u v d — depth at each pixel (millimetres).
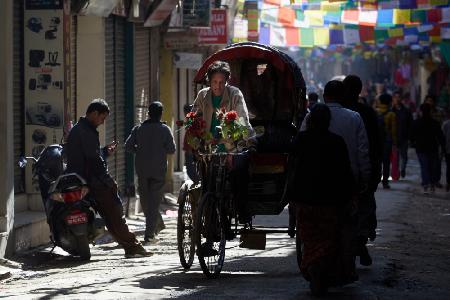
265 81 27609
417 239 32031
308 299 19266
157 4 41562
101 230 27422
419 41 82562
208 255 21984
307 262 19609
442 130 51625
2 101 27359
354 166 21344
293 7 58125
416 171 64375
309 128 19891
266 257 26156
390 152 51812
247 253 27125
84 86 36250
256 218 38000
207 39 49969
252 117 27875
